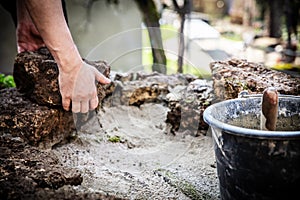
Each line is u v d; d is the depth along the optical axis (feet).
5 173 3.42
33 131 4.24
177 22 8.11
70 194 3.25
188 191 3.78
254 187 3.09
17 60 4.61
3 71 7.72
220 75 4.70
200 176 4.08
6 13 7.52
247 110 3.68
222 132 3.18
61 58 3.98
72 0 6.90
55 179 3.43
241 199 3.20
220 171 3.35
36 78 4.43
